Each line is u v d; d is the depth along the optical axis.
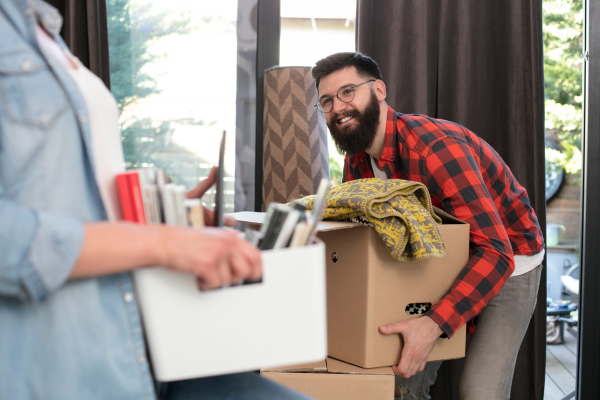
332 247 1.26
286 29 2.24
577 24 2.24
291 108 1.95
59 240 0.47
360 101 1.54
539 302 1.99
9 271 0.45
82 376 0.53
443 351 1.26
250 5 2.13
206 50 2.15
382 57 2.05
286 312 0.58
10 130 0.50
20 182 0.51
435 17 2.01
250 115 2.15
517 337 1.43
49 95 0.53
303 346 0.59
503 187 1.52
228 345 0.58
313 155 1.97
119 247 0.49
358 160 1.75
